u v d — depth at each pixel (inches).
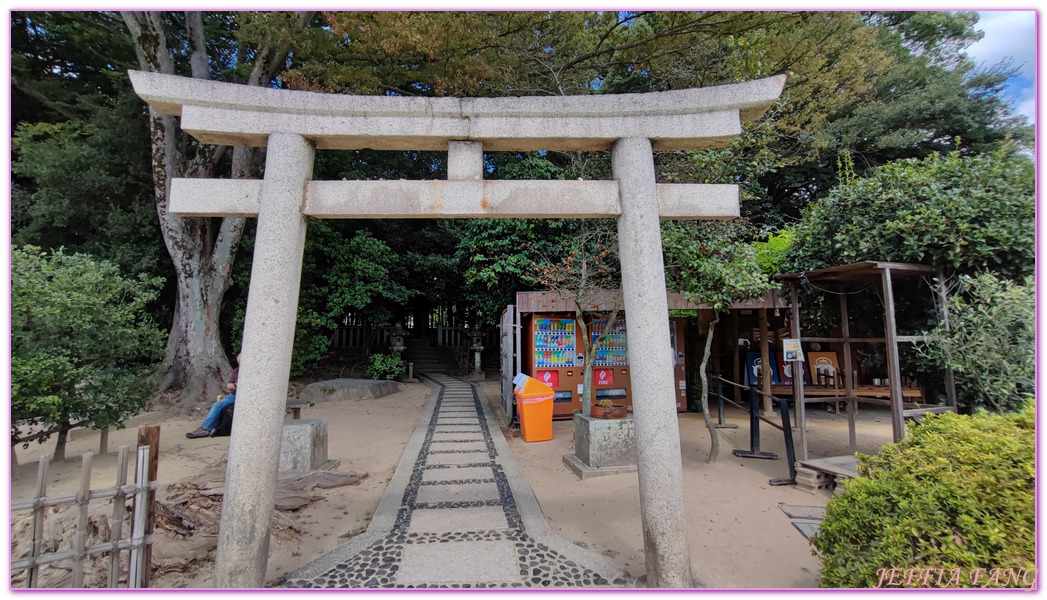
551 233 462.6
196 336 388.8
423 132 123.7
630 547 134.5
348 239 574.6
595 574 118.2
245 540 105.0
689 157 232.1
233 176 391.9
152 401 362.3
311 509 164.1
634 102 125.3
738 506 162.1
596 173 281.4
